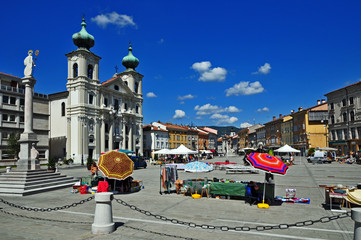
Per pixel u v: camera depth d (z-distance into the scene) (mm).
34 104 50125
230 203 12773
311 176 24078
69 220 9812
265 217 10234
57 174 19516
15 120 45719
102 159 14906
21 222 9555
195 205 12344
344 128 52969
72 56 56250
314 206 12062
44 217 10266
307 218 10070
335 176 23859
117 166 14656
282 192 15719
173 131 90938
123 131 64688
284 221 9664
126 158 15469
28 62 19172
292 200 12914
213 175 26984
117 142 63125
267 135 102938
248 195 13023
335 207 11703
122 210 11414
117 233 8258
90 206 12305
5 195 15227
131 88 70375
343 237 7887
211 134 125812
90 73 58469
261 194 12734
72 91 55500
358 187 12773
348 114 51812
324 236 7984
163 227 8914
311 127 68250
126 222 9516
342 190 11586
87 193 15992
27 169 18141
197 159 58844
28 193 15445
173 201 13312
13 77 48281
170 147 88938
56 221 9680
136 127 70438
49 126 57125
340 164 41375
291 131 78938
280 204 12500
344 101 53250
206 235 8094
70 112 55156
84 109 54188
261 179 22766
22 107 46875
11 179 16875
